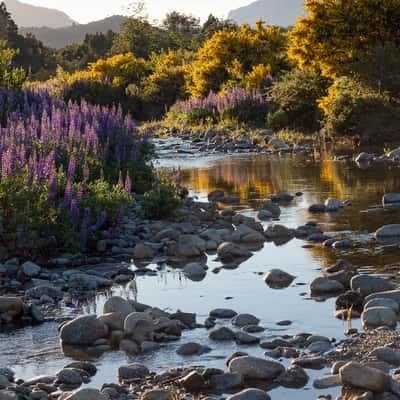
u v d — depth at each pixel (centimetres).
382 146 2423
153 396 563
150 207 1355
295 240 1154
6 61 2628
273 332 721
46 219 1101
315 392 573
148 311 778
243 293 871
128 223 1298
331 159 2192
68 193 1110
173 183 1506
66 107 1995
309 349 662
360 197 1486
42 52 13250
